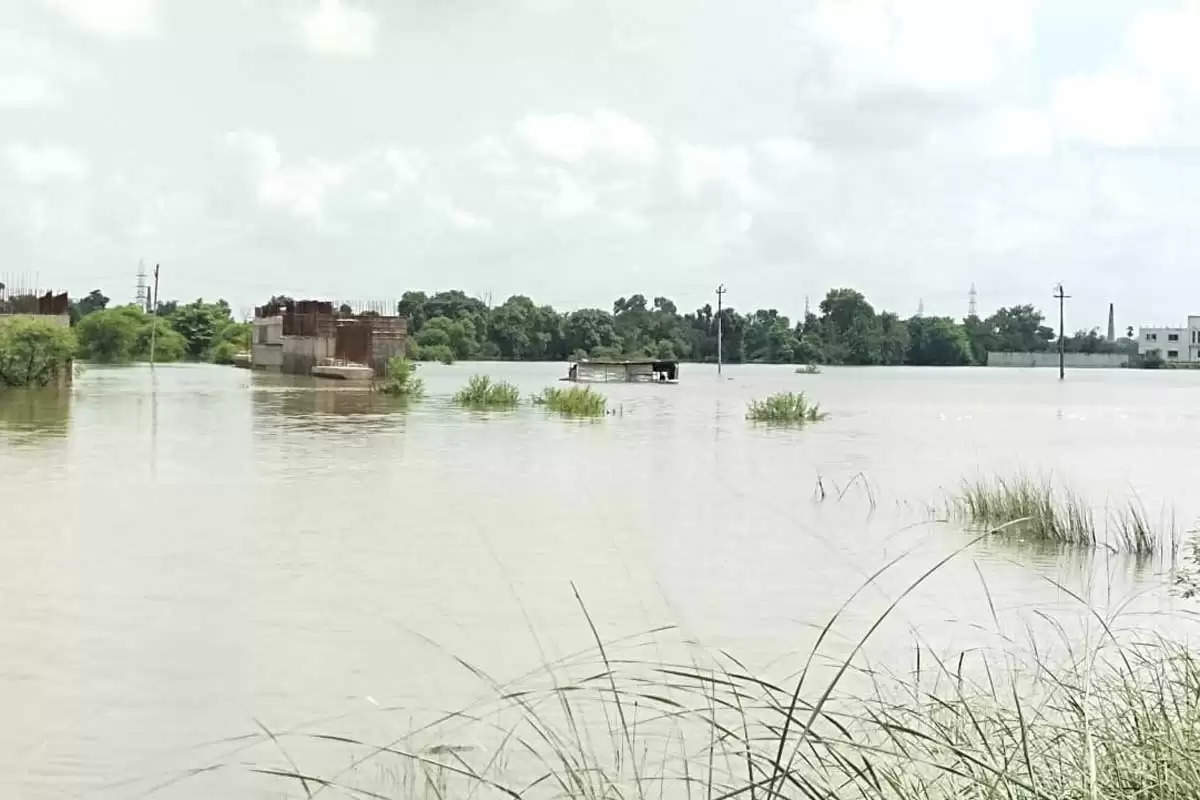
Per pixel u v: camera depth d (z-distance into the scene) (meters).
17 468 19.78
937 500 17.05
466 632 9.17
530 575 11.41
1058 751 4.62
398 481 18.81
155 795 6.07
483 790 5.95
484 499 16.81
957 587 11.01
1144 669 7.16
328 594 10.47
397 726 7.04
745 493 17.83
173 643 8.83
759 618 9.69
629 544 13.16
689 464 22.27
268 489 17.56
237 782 6.19
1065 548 13.23
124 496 16.58
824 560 12.30
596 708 7.11
